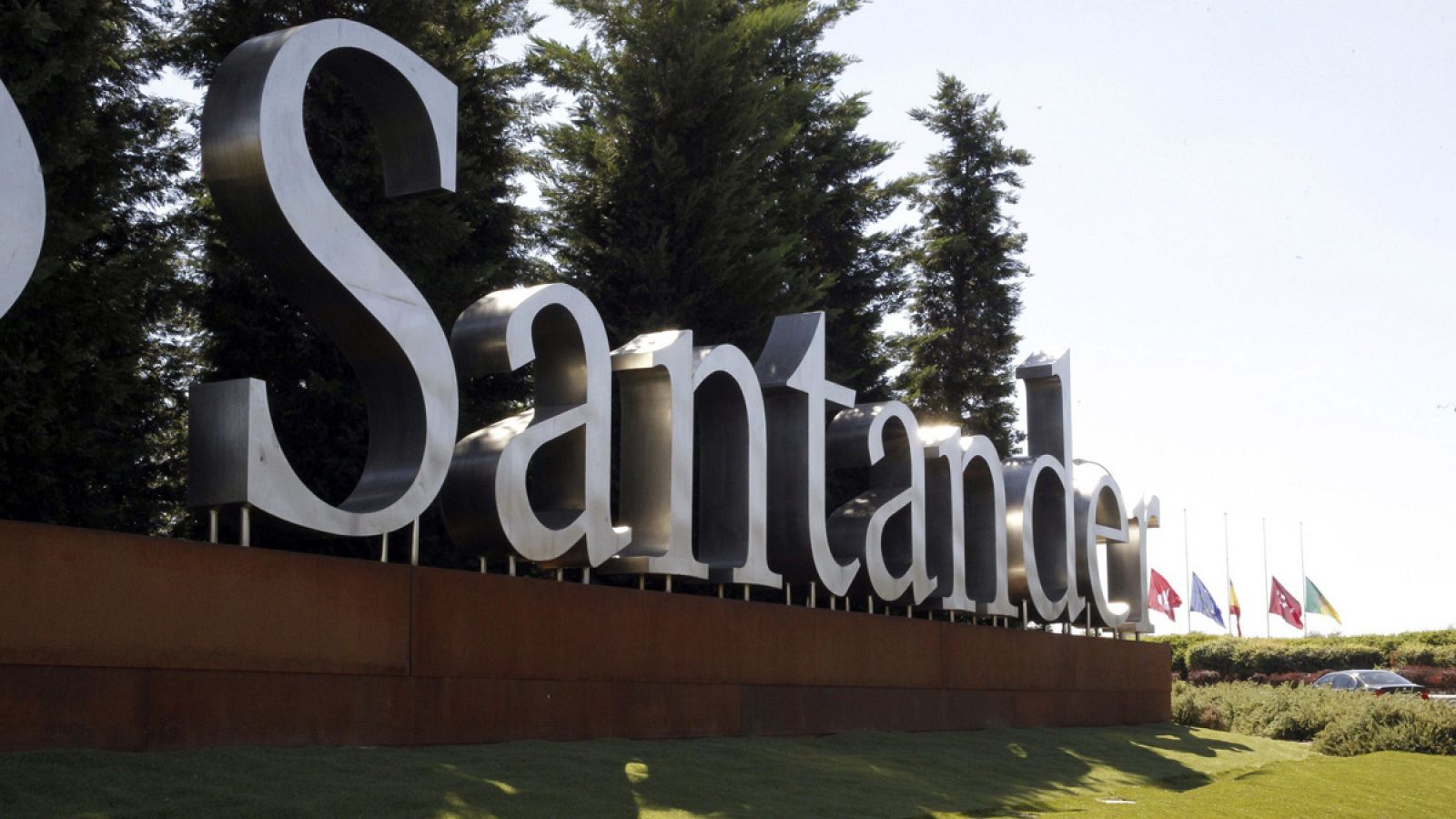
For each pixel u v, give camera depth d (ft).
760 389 59.41
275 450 39.11
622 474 54.24
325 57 42.60
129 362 57.77
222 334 66.28
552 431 48.39
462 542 47.29
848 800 43.27
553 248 84.74
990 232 133.69
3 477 52.19
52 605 32.99
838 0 111.55
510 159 79.00
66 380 53.52
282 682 38.27
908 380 111.04
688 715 52.75
